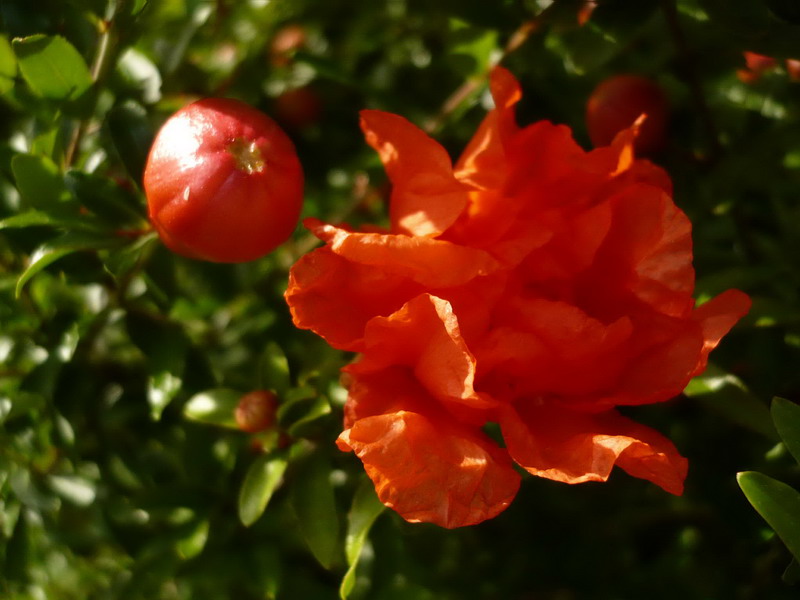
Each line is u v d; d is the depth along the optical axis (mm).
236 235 307
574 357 307
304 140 394
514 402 312
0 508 359
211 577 347
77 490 353
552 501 377
